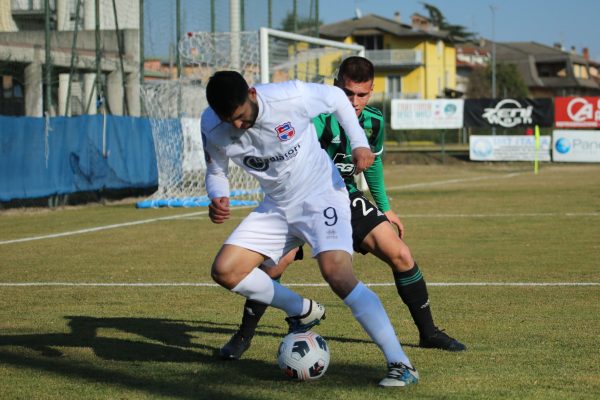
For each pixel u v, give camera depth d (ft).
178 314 72.23
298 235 50.29
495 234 132.36
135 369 52.37
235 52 206.49
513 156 374.63
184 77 221.87
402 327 65.41
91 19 244.83
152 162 235.61
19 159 184.14
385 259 56.34
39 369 52.54
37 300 79.82
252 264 50.75
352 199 56.13
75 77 237.45
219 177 51.44
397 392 46.19
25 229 149.89
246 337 54.70
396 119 378.53
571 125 366.22
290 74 241.55
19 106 252.01
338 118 49.57
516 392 45.98
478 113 374.63
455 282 87.45
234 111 44.88
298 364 48.52
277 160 47.83
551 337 60.64
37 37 236.43
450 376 49.52
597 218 155.22
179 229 148.46
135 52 242.17
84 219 168.86
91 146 207.41
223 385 48.29
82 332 64.39
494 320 67.41
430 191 230.48
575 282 86.63
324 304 75.82
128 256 112.78
